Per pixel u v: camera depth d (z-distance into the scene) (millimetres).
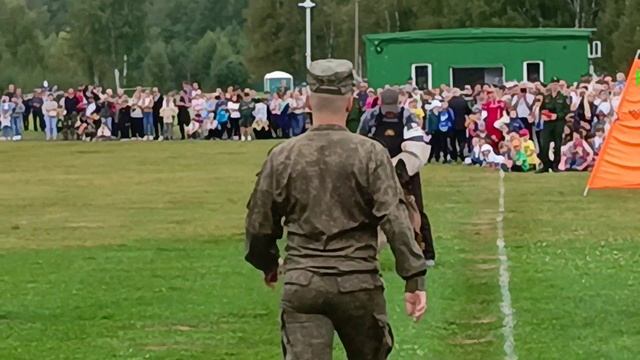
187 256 14523
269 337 9852
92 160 32188
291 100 39906
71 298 11766
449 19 74000
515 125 27062
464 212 18359
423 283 5590
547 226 16516
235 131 40531
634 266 12969
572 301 11016
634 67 20797
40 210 20250
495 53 37250
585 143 26188
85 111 41562
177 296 11773
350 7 86000
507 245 14625
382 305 5605
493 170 26797
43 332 10211
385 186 5516
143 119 41062
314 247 5539
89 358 9219
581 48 37125
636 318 10297
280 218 5707
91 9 92562
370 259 5570
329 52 88062
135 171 28312
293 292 5520
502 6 68875
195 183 24922
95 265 13930
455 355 9055
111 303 11477
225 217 18688
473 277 12320
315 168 5555
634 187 20953
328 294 5492
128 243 15844
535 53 37125
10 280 12922
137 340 9836
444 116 30000
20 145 39094
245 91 40844
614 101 25953
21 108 42344
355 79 5805
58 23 117312
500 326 9977
